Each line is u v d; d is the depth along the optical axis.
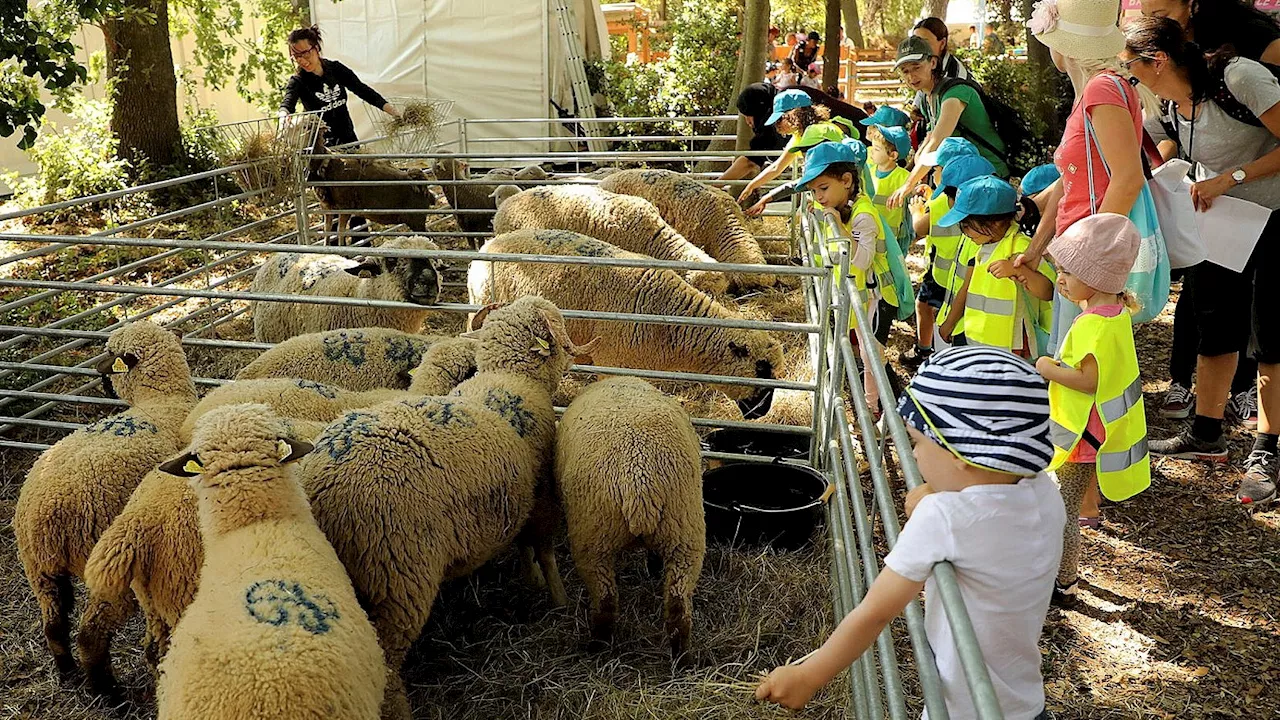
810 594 4.01
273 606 2.45
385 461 3.15
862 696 2.72
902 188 5.99
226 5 15.28
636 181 7.70
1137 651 3.67
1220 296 4.79
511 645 3.74
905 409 1.98
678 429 3.57
